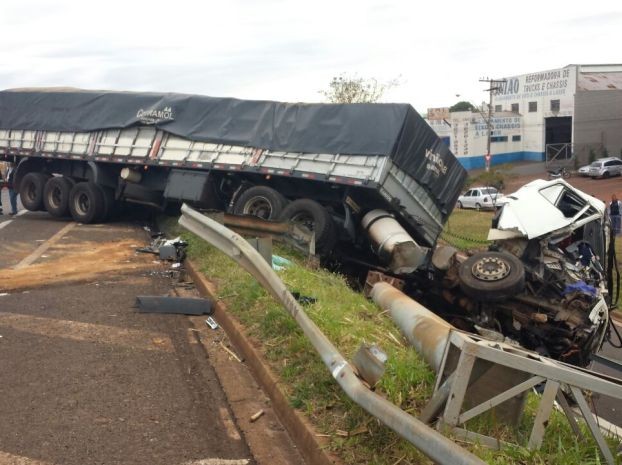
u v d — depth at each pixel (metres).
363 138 12.46
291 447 4.49
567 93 70.31
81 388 5.29
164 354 6.26
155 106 15.64
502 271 8.30
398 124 12.18
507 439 4.08
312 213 12.45
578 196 9.71
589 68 79.19
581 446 4.15
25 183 18.94
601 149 67.00
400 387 4.75
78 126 17.14
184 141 15.18
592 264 9.44
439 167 13.38
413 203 12.95
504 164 67.69
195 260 10.45
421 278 9.48
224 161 14.30
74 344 6.40
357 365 4.27
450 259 9.03
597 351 8.62
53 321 7.17
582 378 3.90
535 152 74.62
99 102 16.78
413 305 6.47
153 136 15.74
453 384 3.96
